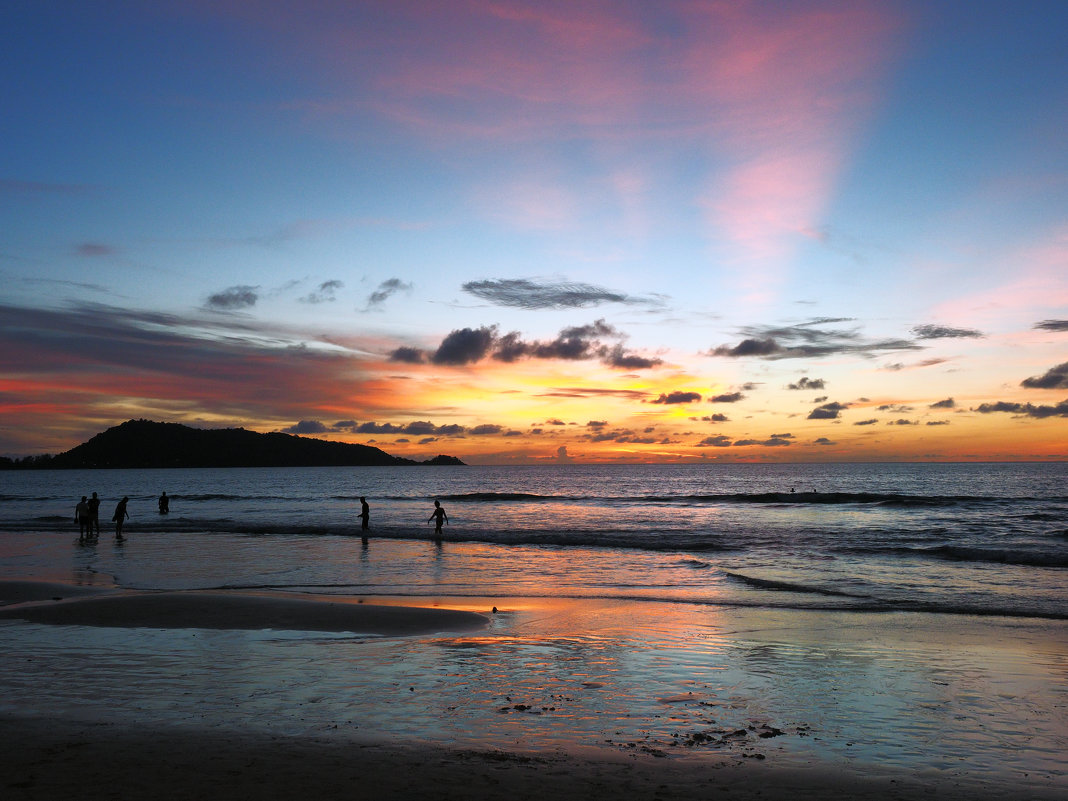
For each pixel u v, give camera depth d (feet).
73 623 39.27
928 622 41.34
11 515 153.28
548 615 43.11
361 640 35.76
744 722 23.17
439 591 53.31
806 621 41.32
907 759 20.01
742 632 38.14
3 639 35.60
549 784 17.62
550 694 26.08
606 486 370.32
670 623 40.73
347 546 85.71
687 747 20.62
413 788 17.13
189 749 19.74
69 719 22.49
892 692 26.81
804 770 19.03
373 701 24.90
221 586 55.57
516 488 353.10
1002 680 28.60
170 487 390.63
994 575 61.36
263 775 17.84
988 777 18.81
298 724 22.18
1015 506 160.04
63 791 16.61
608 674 29.09
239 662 30.91
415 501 215.31
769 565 68.39
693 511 156.97
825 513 145.89
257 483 457.27
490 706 24.48
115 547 84.74
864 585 56.18
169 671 29.22
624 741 21.06
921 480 384.88
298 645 34.47
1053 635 37.55
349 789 17.01
